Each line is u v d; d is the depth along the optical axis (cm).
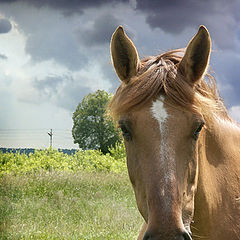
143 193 212
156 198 192
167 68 222
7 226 614
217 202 256
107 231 595
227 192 262
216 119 275
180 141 205
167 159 199
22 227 611
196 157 220
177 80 216
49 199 848
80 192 918
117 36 231
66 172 1152
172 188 193
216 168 263
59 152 1458
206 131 258
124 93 224
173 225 185
